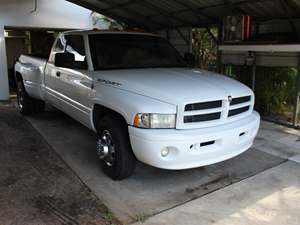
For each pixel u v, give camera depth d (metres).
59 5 9.96
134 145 3.41
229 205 3.35
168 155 3.34
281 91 7.14
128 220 3.05
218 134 3.46
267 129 6.10
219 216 3.15
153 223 3.01
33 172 4.11
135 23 10.43
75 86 4.66
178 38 9.64
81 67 4.54
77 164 4.38
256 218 3.12
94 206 3.29
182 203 3.38
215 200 3.45
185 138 3.27
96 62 4.39
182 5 7.54
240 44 6.34
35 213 3.15
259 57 6.89
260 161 4.53
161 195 3.55
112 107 3.71
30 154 4.74
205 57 10.46
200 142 3.36
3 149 4.95
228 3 6.44
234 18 6.61
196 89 3.56
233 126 3.64
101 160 4.05
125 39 4.91
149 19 9.61
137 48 4.88
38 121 6.67
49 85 5.73
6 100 9.41
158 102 3.36
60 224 2.98
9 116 7.16
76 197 3.47
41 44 12.16
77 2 9.66
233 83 4.04
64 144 5.20
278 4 5.79
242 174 4.11
